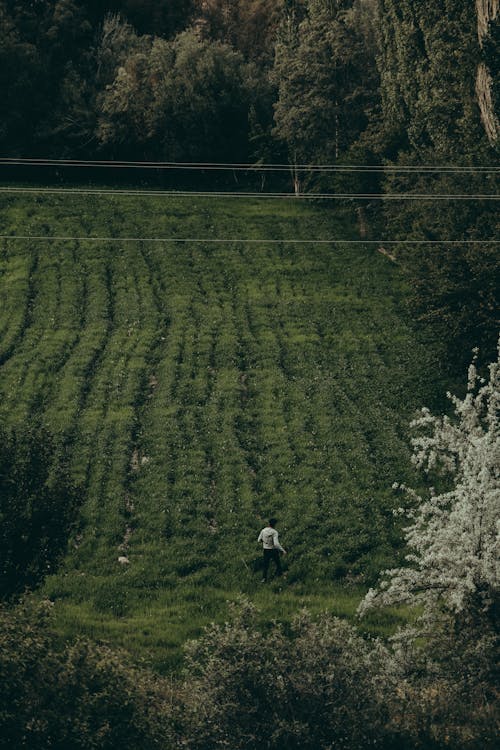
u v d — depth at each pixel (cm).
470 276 5806
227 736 2756
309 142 9838
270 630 3925
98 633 3875
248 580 4422
